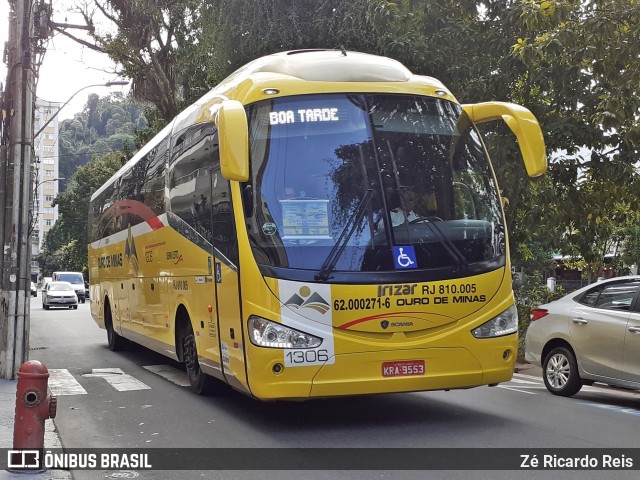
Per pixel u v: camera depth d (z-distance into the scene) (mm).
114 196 16328
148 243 12500
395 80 8148
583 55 12625
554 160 14812
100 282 17922
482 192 7980
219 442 7332
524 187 15312
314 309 7148
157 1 26172
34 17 11969
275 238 7312
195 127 9750
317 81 7887
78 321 29188
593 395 10547
